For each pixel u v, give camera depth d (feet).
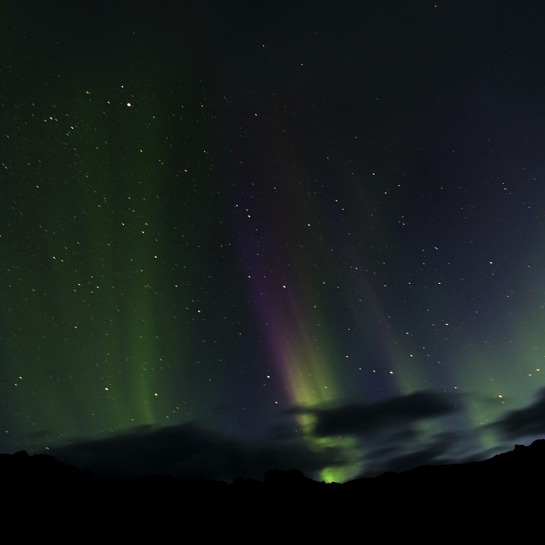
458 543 20.45
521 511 21.83
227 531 21.90
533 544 19.88
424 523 21.93
